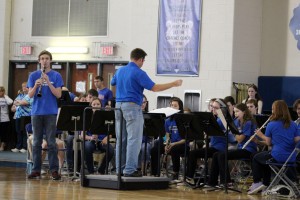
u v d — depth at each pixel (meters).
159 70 14.79
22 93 15.55
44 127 9.84
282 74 14.25
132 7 15.23
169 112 9.44
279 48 14.30
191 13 14.41
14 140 16.39
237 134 9.06
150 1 14.98
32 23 17.14
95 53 16.23
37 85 9.54
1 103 16.14
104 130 9.24
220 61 14.05
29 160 11.10
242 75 14.16
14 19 17.38
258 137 10.02
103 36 16.14
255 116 10.13
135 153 8.68
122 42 15.85
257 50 14.41
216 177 9.62
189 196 8.24
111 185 8.61
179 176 11.12
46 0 16.97
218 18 14.11
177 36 14.58
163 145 10.70
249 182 10.49
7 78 17.36
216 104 9.52
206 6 14.24
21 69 17.34
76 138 10.02
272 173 10.93
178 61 14.56
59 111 10.46
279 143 8.87
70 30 16.62
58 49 16.67
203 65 14.26
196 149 10.11
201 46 14.30
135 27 15.17
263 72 14.45
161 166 11.12
